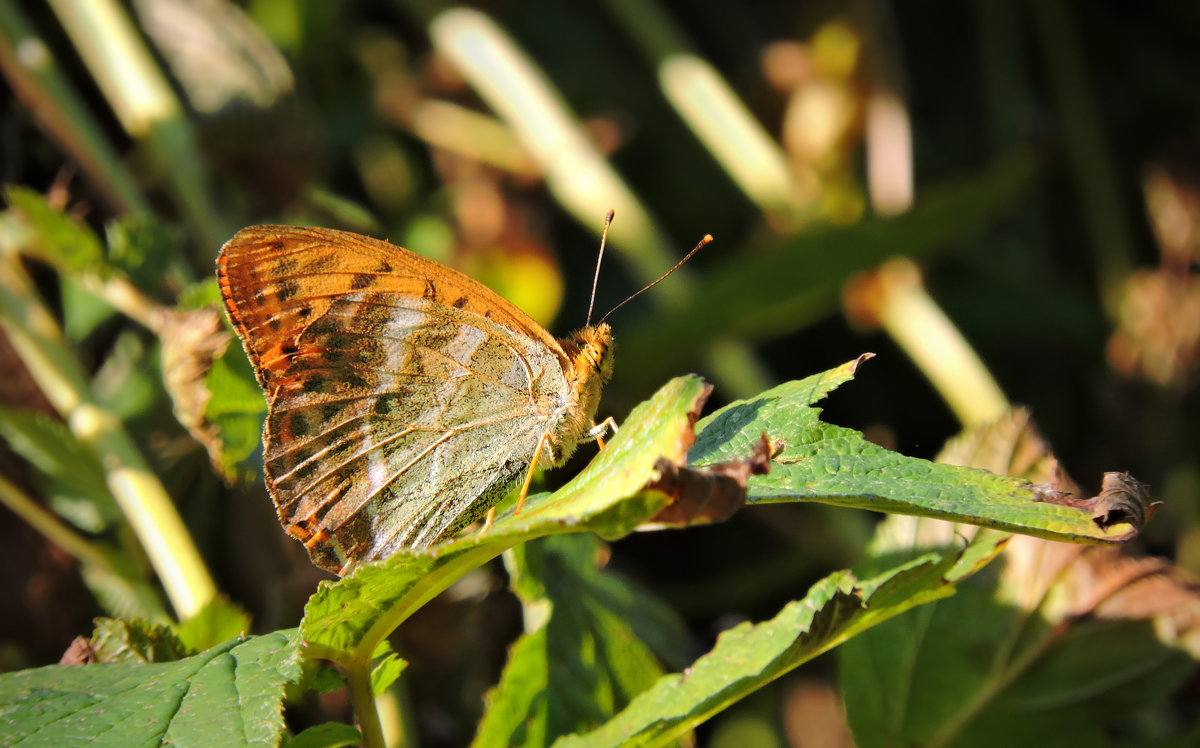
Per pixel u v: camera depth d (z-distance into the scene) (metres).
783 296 1.23
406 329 1.16
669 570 1.24
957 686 1.17
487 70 1.25
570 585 1.17
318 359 1.15
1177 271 1.25
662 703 1.14
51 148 1.21
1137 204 1.39
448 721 1.19
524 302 1.25
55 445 1.18
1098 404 1.29
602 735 1.14
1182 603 1.16
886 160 1.25
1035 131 1.33
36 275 1.21
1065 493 1.13
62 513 1.19
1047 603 1.17
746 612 1.24
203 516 1.19
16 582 1.19
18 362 1.20
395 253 1.15
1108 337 1.31
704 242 1.17
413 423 1.16
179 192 1.21
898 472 1.13
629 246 1.24
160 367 1.20
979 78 1.47
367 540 1.16
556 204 1.30
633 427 1.12
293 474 1.15
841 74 1.25
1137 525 1.12
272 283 1.15
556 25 1.40
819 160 1.25
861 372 1.30
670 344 1.23
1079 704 1.16
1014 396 1.33
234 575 1.19
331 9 1.25
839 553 1.23
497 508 1.17
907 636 1.17
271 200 1.22
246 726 1.12
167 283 1.19
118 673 1.13
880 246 1.23
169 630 1.14
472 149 1.25
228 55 1.22
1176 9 1.42
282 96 1.22
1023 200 1.40
